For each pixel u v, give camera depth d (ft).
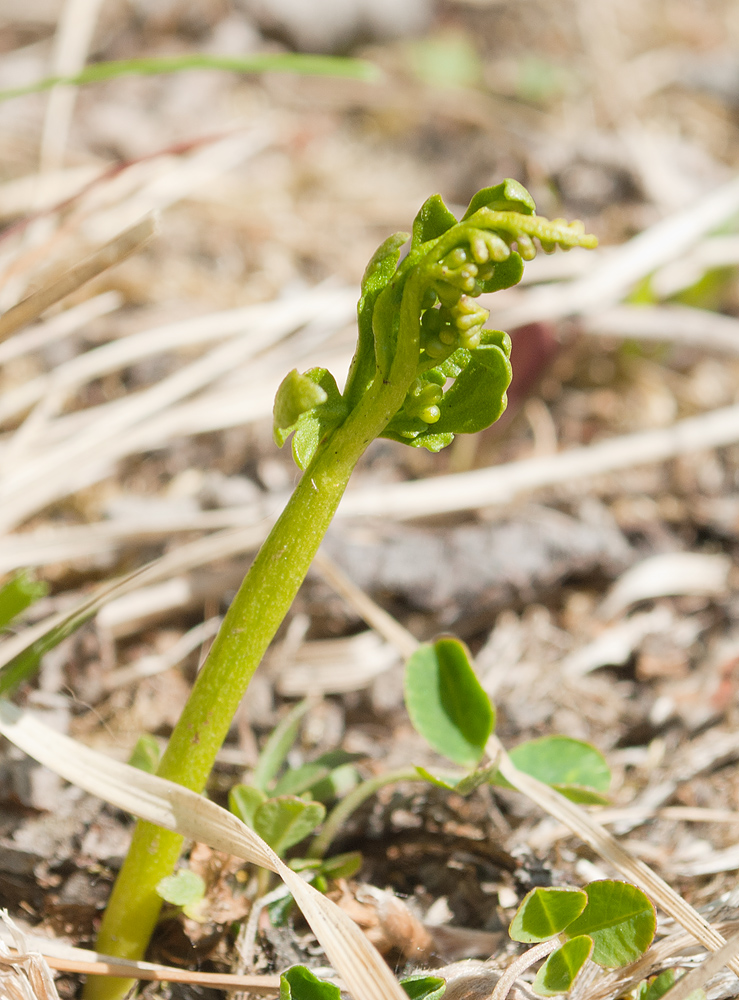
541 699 0.92
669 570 0.98
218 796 0.86
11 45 1.63
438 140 1.60
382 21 1.78
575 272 1.19
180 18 1.67
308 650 0.94
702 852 0.85
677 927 0.80
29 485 0.94
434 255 0.72
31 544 0.93
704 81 1.76
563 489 1.04
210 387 1.05
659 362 1.23
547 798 0.80
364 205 1.43
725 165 1.55
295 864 0.81
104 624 0.92
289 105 1.61
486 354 0.74
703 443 1.03
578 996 0.78
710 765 0.89
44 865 0.82
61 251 1.12
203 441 1.06
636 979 0.78
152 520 0.97
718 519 1.01
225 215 1.34
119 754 0.88
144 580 0.89
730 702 0.92
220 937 0.81
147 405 0.99
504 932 0.81
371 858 0.84
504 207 0.72
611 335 1.18
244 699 0.91
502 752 0.81
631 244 1.15
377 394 0.73
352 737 0.90
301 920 0.81
